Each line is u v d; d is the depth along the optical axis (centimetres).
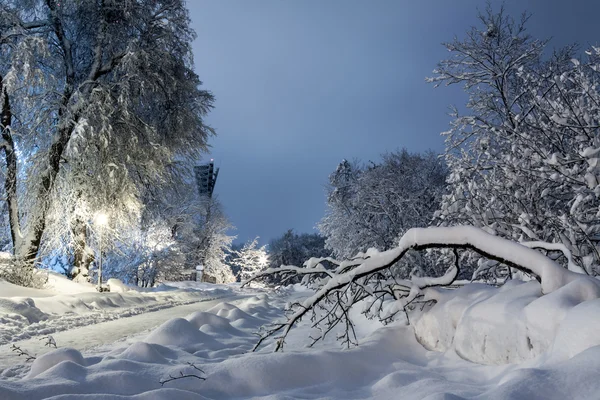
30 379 376
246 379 400
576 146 753
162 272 3441
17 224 1802
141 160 2027
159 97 2084
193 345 637
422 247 537
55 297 1327
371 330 768
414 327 583
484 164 821
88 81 1772
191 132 2320
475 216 723
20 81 1642
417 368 464
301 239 6425
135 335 891
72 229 1955
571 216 660
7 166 1753
